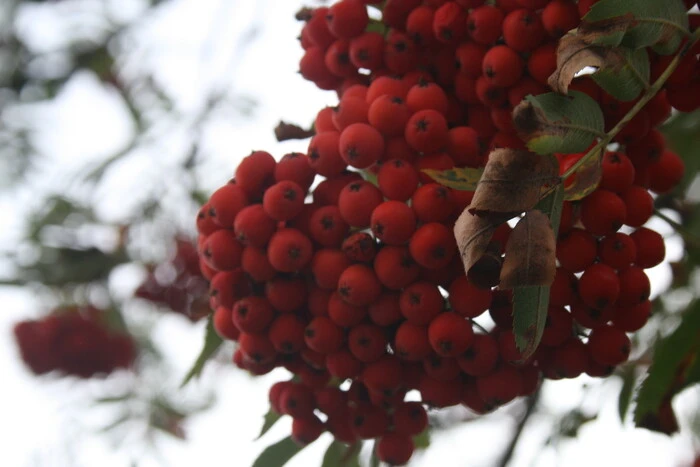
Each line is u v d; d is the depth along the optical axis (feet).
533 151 1.60
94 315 3.36
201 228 1.76
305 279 1.74
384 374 1.74
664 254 1.72
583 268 1.68
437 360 1.73
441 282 1.70
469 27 1.71
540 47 1.69
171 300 2.97
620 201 1.67
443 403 1.75
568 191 1.66
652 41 1.63
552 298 1.68
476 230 1.60
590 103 1.63
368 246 1.70
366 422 1.79
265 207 1.71
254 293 1.76
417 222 1.69
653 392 1.78
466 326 1.70
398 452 1.80
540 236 1.60
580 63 1.61
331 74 1.81
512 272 1.60
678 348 1.77
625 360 1.72
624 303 1.69
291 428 1.84
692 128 2.12
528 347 1.62
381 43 1.76
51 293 3.29
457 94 1.75
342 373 1.74
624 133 1.71
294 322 1.75
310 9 1.81
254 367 1.80
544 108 1.61
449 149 1.72
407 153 1.72
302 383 1.82
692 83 1.69
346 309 1.72
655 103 1.71
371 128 1.71
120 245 3.10
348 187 1.71
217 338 1.89
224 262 1.74
